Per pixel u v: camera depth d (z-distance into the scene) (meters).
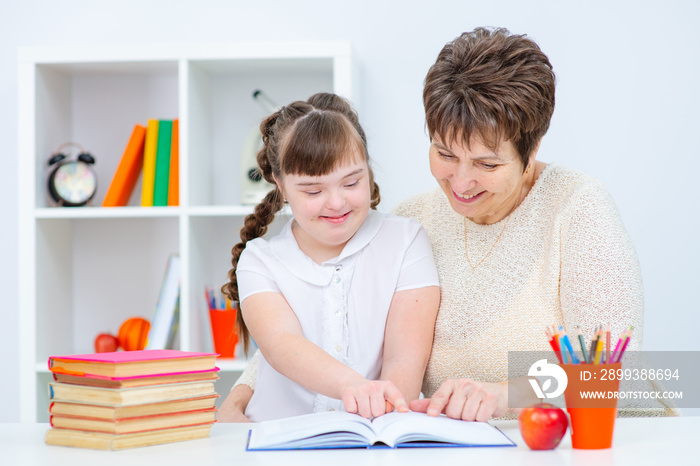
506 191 1.18
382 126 2.36
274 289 1.33
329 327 1.31
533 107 1.10
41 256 2.26
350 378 1.10
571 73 2.29
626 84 2.27
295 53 2.15
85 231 2.45
